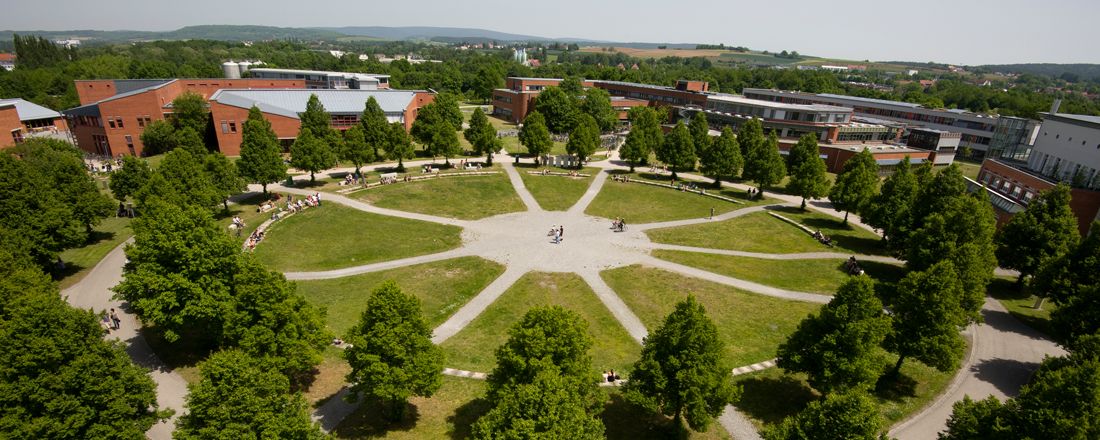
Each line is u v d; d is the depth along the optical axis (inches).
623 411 1406.3
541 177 3809.1
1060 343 1691.7
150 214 1861.5
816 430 951.0
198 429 904.9
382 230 2672.2
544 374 995.3
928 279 1438.2
